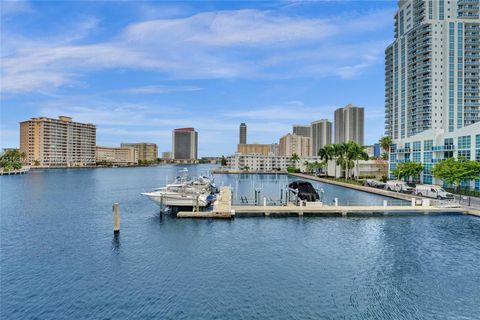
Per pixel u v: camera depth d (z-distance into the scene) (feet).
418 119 474.90
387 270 92.17
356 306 72.13
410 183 309.01
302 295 76.84
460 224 148.66
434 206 176.86
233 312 69.26
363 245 115.65
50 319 67.00
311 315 68.33
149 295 76.79
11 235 132.87
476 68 453.99
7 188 341.00
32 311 70.03
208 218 159.33
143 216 171.83
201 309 70.28
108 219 166.30
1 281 85.15
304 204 182.50
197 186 230.89
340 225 146.00
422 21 484.74
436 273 90.12
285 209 166.40
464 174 216.33
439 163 249.14
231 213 159.22
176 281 84.33
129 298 75.36
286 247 113.09
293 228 140.26
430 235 129.18
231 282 83.66
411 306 72.38
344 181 387.34
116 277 87.04
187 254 105.60
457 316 68.59
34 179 487.61
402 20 545.85
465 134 258.37
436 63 457.68
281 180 504.84
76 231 139.13
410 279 86.12
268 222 151.12
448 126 450.30
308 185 208.03
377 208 168.14
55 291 79.20
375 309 71.00
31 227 148.05
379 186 310.86
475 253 106.73
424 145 309.42
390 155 371.76
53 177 542.57
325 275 88.43
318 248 112.06
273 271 90.99
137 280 85.10
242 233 131.75
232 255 104.47
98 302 73.56
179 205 172.55
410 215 166.61
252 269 92.43
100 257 103.35
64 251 110.01
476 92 452.76
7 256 105.09
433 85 456.86
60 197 264.11
